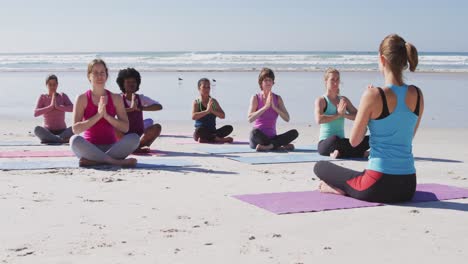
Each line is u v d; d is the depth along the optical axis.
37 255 3.43
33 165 6.80
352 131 4.90
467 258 3.42
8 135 10.48
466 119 12.94
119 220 4.29
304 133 11.11
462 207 4.77
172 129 11.78
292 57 52.22
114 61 52.56
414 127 4.94
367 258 3.41
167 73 34.75
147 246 3.63
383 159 4.81
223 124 12.52
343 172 5.09
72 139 6.68
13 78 30.28
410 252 3.53
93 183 5.76
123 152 6.90
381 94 4.72
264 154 8.24
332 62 47.09
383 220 4.32
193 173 6.47
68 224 4.16
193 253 3.49
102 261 3.32
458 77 27.92
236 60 51.53
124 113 7.05
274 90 21.08
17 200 4.93
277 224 4.19
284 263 3.31
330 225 4.17
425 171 6.82
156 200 4.99
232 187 5.62
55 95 9.42
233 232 3.97
